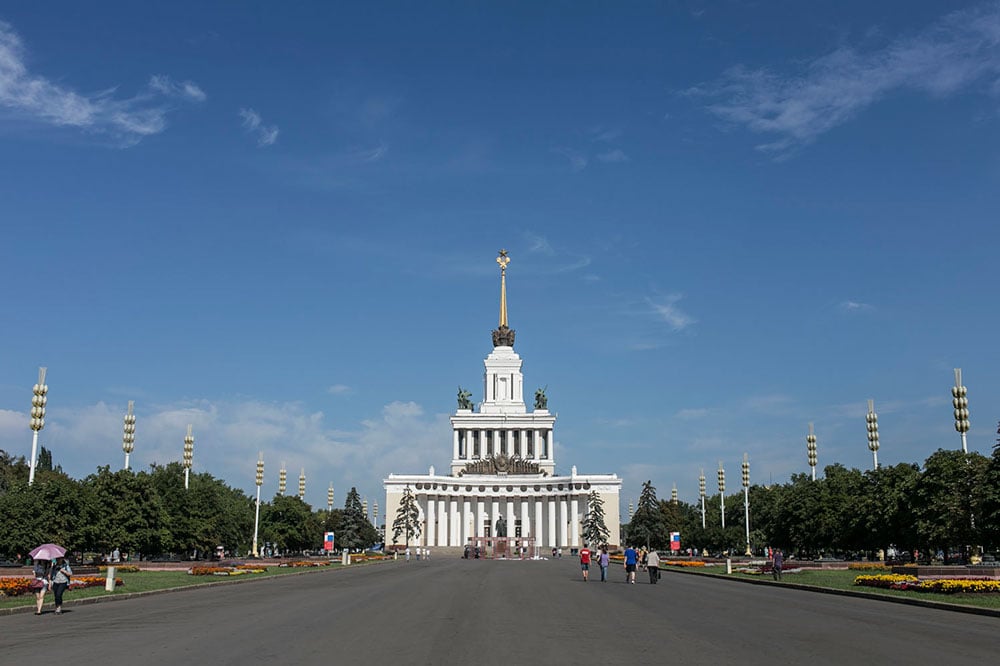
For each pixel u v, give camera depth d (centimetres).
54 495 8062
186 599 5022
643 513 17688
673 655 2575
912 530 7881
